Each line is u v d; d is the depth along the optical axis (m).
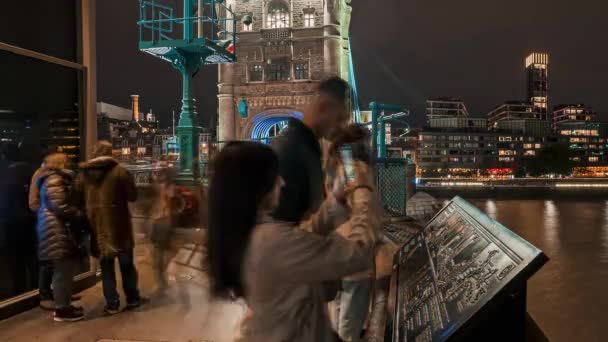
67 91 5.64
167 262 5.69
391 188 9.35
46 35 5.36
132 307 4.88
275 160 1.61
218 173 1.57
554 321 3.78
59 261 4.54
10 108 4.93
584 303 4.23
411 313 2.80
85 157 5.86
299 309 1.52
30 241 5.14
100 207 4.71
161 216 6.21
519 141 162.75
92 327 4.45
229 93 33.53
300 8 32.75
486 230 2.69
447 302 2.37
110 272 4.82
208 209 1.59
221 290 1.56
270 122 35.97
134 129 120.69
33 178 4.67
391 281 4.12
